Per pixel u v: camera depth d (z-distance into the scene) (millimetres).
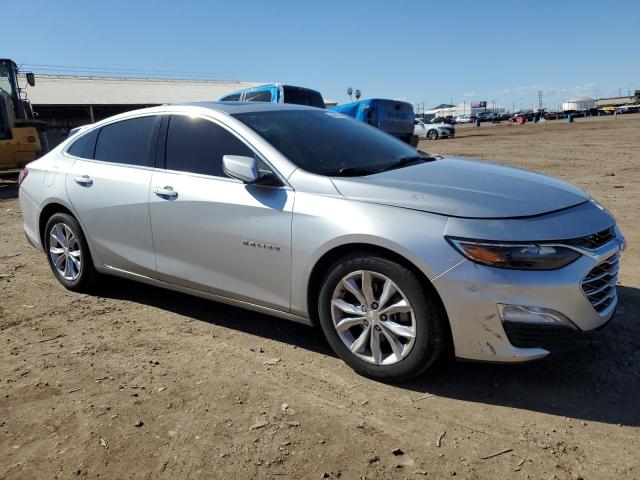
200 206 3857
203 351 3766
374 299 3232
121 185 4359
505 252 2869
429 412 2977
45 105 38594
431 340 3051
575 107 102938
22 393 3244
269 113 4191
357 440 2740
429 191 3195
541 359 2939
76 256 4922
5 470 2570
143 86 50344
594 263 2994
